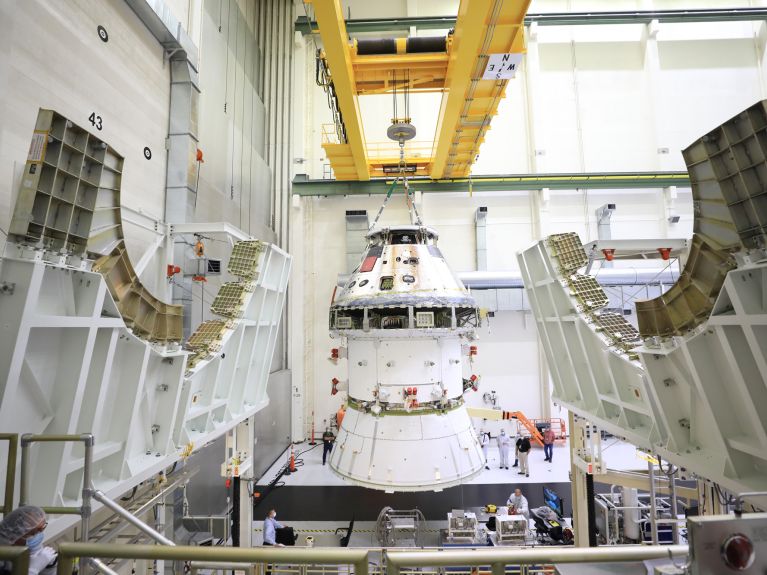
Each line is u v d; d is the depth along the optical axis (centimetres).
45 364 475
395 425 988
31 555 359
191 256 1189
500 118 2320
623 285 2106
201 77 1377
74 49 823
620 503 1270
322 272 2286
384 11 2341
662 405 658
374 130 2345
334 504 1511
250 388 1056
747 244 470
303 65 2291
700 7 2384
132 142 1012
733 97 2344
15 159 686
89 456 404
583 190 2283
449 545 1189
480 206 2269
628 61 2352
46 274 457
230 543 1112
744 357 500
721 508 877
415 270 1048
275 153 2228
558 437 2120
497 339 2216
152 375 670
